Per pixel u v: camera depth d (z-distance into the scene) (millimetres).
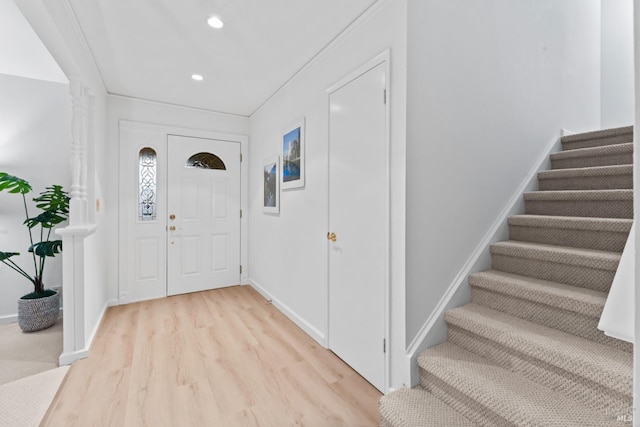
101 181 2979
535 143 2320
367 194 1913
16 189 2578
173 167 3715
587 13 2783
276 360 2199
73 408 1672
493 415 1242
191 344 2449
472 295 1835
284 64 2658
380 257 1808
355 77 2016
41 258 2816
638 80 389
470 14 1903
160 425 1555
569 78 2598
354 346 2055
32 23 1610
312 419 1608
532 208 2143
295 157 2838
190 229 3836
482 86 1966
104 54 2480
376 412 1662
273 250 3410
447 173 1787
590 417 1079
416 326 1649
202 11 1952
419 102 1656
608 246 1608
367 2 1843
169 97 3465
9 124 2854
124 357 2232
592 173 1979
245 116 4164
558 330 1415
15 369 2072
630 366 1086
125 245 3430
